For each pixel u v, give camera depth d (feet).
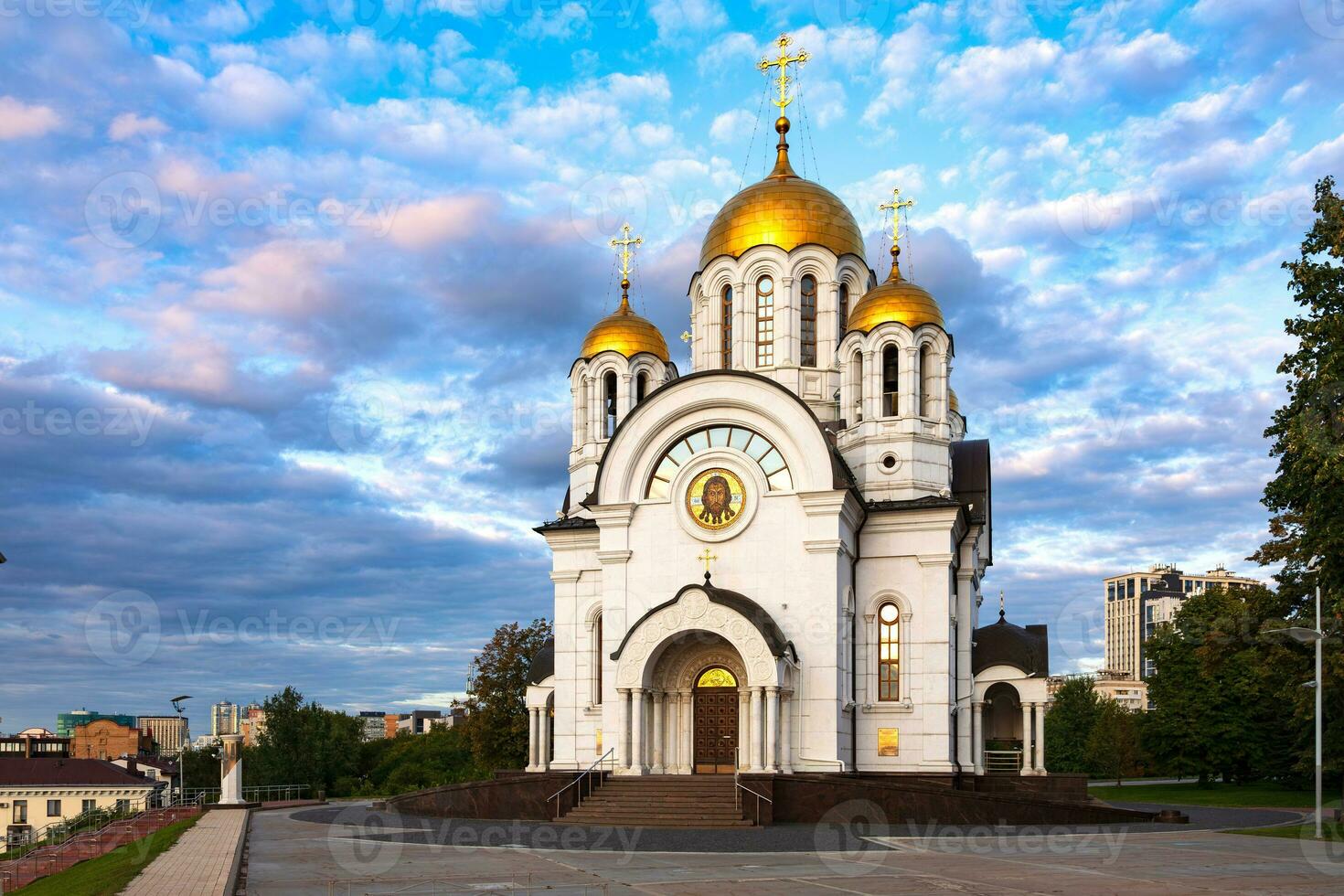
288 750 347.15
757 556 164.35
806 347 195.31
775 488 165.48
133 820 175.52
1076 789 169.48
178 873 94.68
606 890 82.48
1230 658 180.04
